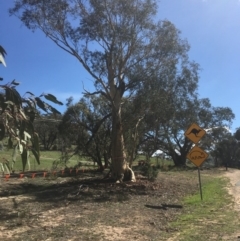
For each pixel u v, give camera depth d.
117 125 21.88
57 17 20.25
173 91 22.61
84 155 30.34
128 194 17.47
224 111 50.47
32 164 31.19
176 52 21.81
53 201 15.12
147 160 27.69
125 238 8.92
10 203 14.47
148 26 20.72
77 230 9.74
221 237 8.82
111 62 21.11
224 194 17.59
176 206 14.03
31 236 9.03
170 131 28.08
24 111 3.46
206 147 50.38
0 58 3.15
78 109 27.38
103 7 19.86
